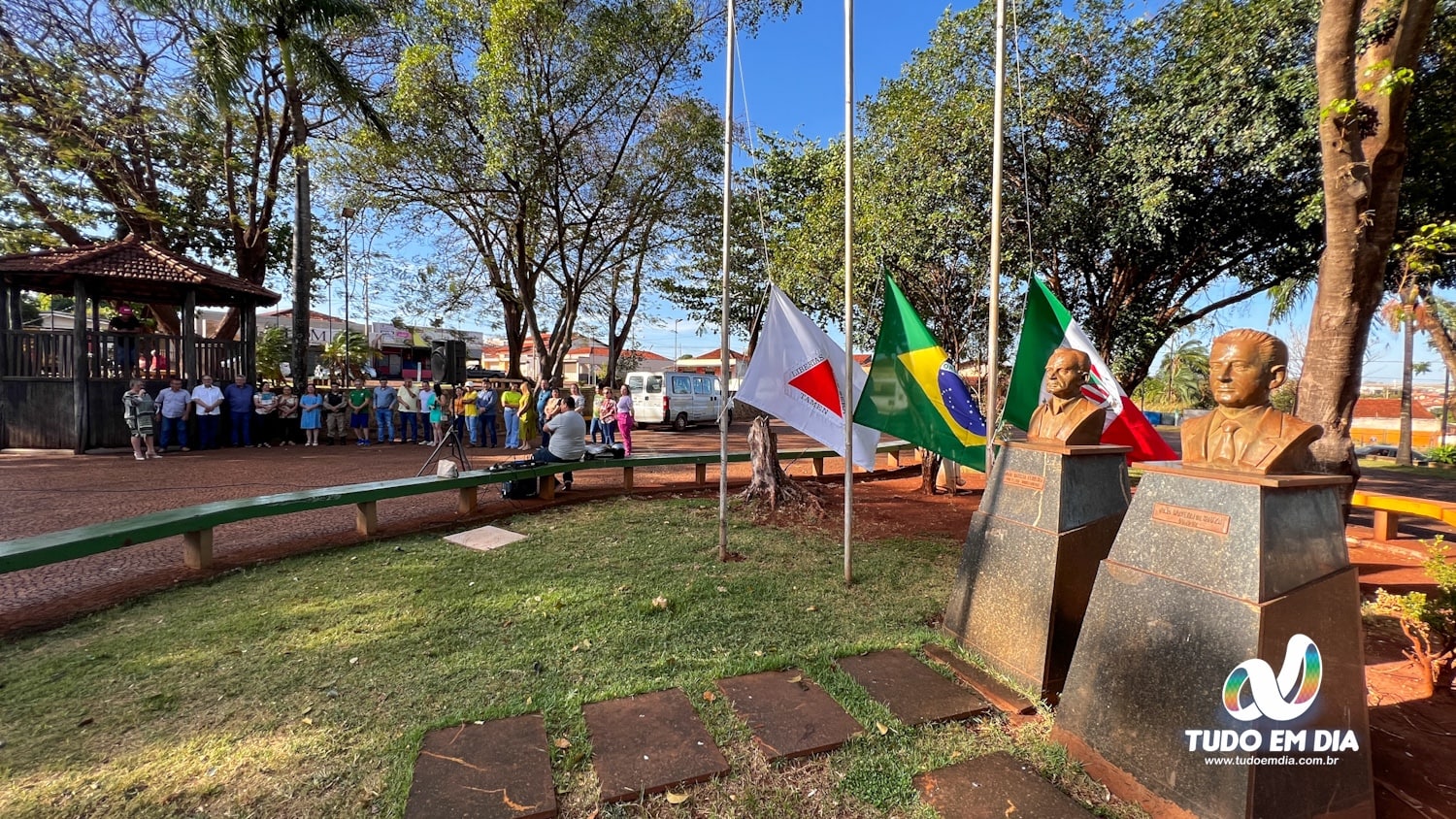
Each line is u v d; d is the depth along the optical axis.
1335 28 3.76
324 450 12.45
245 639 3.39
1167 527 2.34
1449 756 2.45
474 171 13.59
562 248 15.23
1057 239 8.55
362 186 13.80
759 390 5.18
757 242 15.59
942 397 5.00
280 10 12.42
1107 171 7.94
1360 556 5.60
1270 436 2.17
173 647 3.28
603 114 13.66
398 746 2.42
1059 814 2.13
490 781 2.21
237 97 13.14
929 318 9.86
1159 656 2.24
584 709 2.71
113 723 2.59
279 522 6.28
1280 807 1.99
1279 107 6.54
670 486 8.66
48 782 2.22
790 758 2.40
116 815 2.06
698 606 3.94
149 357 12.20
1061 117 8.72
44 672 3.01
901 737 2.54
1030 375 4.89
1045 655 2.91
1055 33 8.19
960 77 8.72
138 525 4.12
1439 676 2.92
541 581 4.37
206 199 16.23
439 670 3.06
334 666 3.09
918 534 6.02
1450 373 12.73
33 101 11.53
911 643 3.45
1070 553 3.00
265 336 22.39
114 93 12.78
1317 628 2.09
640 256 17.59
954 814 2.11
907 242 8.53
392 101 12.67
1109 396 4.84
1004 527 3.30
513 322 19.08
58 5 12.08
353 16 13.16
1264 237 8.12
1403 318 7.01
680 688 2.91
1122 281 9.32
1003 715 2.77
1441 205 6.39
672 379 20.59
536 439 13.20
